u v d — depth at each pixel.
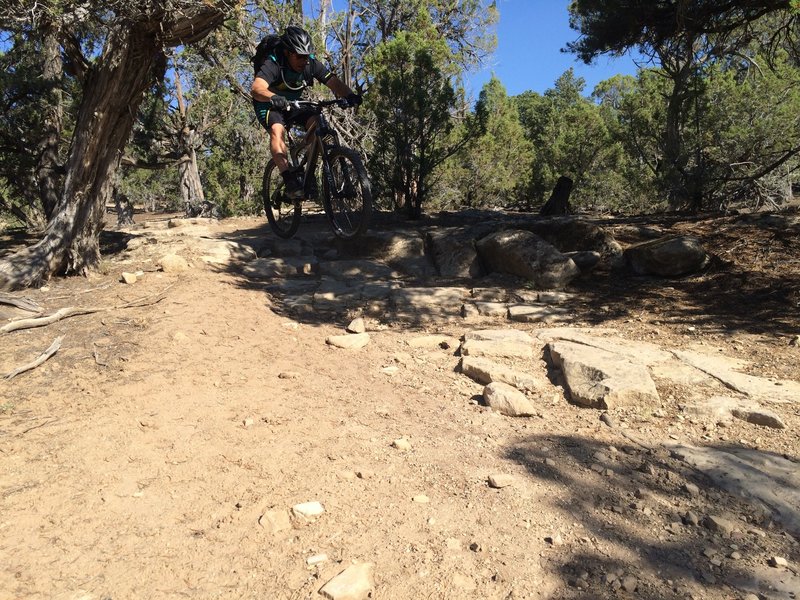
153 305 5.67
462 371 4.89
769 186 14.84
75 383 4.18
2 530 2.73
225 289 6.36
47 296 5.91
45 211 10.88
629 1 10.32
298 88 5.14
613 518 3.03
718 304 6.29
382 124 10.12
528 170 22.58
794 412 4.03
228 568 2.57
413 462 3.48
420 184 10.15
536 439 3.85
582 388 4.41
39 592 2.40
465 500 3.13
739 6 9.49
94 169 6.50
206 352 4.81
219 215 20.86
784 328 5.53
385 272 7.45
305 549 2.70
